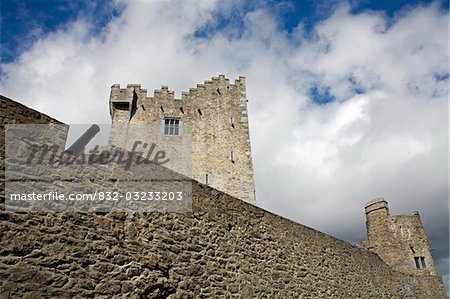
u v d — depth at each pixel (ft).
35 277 16.72
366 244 82.64
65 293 17.42
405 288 57.41
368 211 82.99
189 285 23.41
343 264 43.42
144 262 21.43
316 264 38.22
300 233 37.96
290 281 33.14
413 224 79.00
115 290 19.31
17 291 16.01
